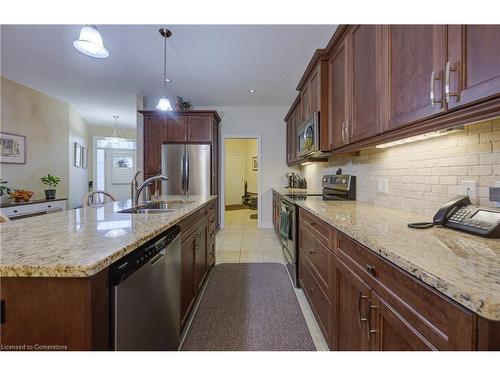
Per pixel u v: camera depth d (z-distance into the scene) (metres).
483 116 0.85
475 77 0.82
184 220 1.70
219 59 3.26
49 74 3.74
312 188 4.25
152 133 4.67
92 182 7.19
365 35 1.58
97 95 4.74
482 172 1.08
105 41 2.80
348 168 2.59
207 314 1.98
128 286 0.87
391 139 1.35
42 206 4.05
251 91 4.46
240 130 5.43
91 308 0.71
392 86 1.29
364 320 1.01
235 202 9.67
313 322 1.86
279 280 2.64
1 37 2.76
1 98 3.84
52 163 4.88
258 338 1.68
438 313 0.61
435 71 0.97
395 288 0.80
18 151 4.14
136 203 2.21
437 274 0.61
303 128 2.87
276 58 3.21
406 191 1.61
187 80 3.96
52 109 4.85
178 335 1.45
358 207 1.87
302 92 3.15
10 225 1.21
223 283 2.57
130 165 7.86
